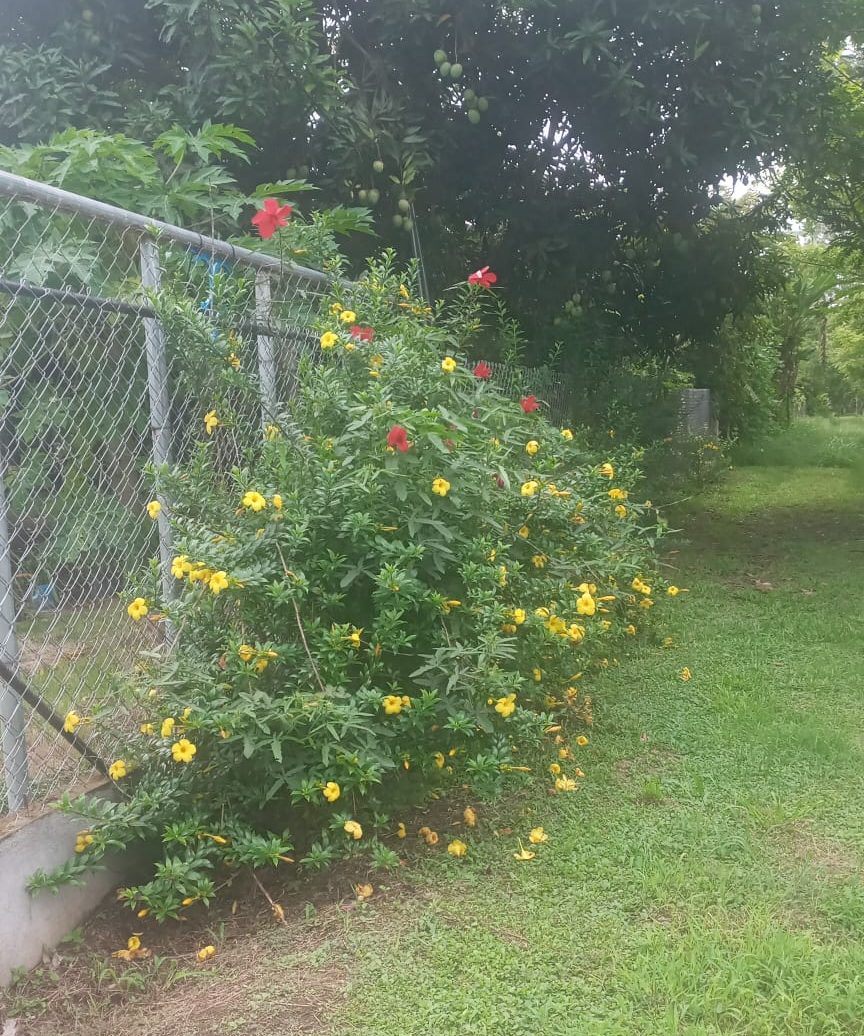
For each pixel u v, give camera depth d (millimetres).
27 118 5562
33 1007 2328
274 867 2975
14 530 2953
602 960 2365
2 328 3010
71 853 2662
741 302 9594
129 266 3525
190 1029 2193
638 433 9672
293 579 2822
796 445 18641
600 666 4598
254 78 5684
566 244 7801
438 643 3031
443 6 6680
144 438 3354
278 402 3891
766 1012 2109
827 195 10164
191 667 2752
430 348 3697
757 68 7043
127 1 6031
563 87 7383
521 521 3943
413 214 6859
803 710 4172
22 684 2625
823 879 2721
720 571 7418
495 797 3256
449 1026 2133
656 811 3227
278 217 3484
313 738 2717
